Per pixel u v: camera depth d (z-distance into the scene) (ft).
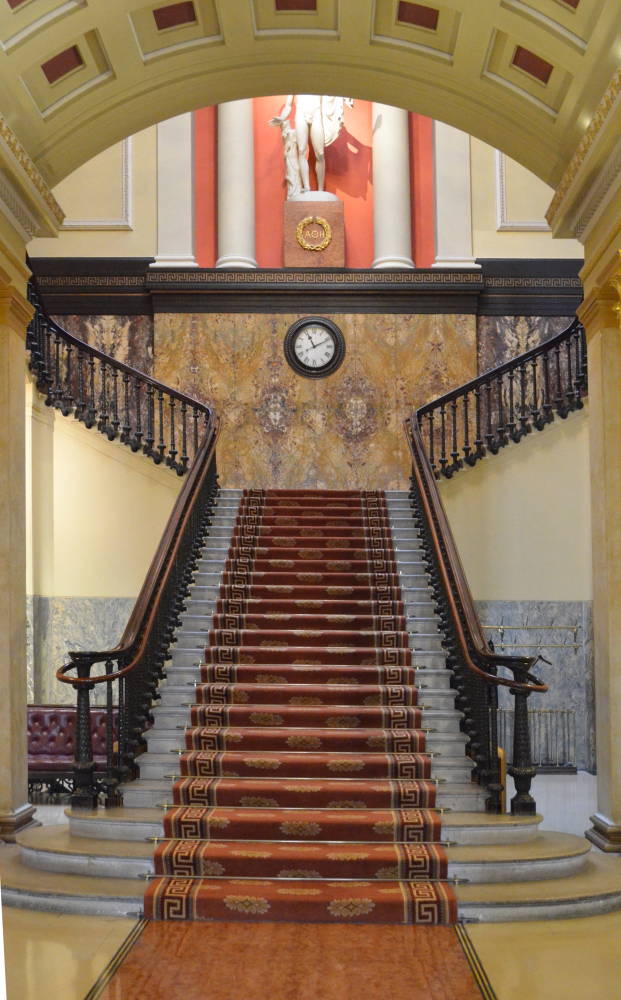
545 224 45.60
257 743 23.61
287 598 30.32
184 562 30.27
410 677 26.09
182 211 45.60
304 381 44.50
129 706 23.26
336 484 44.16
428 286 44.50
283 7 23.36
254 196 46.93
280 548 33.04
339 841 20.39
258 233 47.24
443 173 46.01
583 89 22.25
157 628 26.00
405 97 26.53
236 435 44.27
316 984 15.14
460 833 20.62
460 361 44.57
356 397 44.47
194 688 25.66
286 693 25.34
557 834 21.97
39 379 36.88
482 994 14.78
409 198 46.52
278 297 44.75
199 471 33.04
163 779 23.06
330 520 35.24
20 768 23.48
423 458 33.55
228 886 18.79
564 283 45.37
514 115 25.21
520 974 15.60
